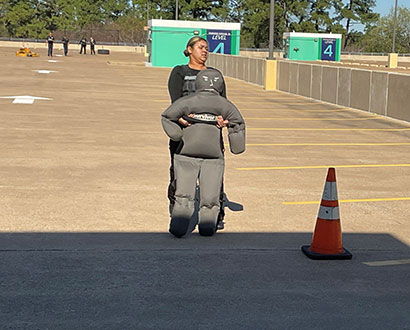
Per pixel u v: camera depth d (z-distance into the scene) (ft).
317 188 30.48
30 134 43.98
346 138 48.42
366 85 67.77
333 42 234.38
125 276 17.71
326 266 19.13
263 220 24.44
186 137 21.24
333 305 16.06
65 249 20.02
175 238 21.67
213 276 17.94
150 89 89.66
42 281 17.15
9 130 45.42
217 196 21.83
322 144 44.83
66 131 46.03
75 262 18.79
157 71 138.41
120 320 14.76
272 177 32.68
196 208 25.27
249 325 14.66
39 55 191.21
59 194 27.32
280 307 15.81
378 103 65.21
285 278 17.97
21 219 23.34
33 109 59.11
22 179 29.99
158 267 18.57
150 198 27.20
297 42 232.12
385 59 278.05
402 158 39.88
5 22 345.72
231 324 14.70
